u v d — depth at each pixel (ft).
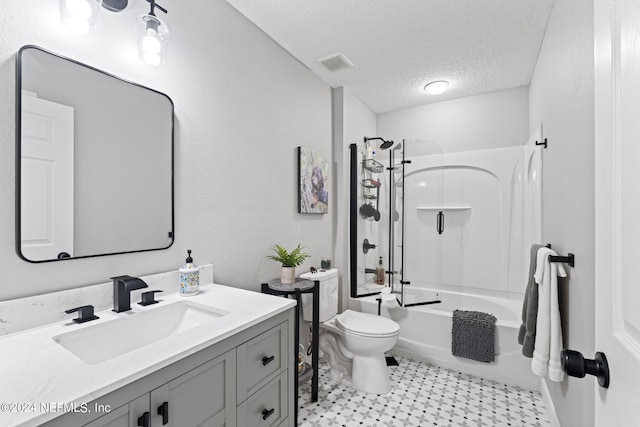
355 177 9.62
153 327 3.89
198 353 2.96
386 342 6.63
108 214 3.88
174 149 4.71
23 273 3.19
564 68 4.90
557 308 4.70
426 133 11.03
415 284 9.83
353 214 9.62
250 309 3.97
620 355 1.61
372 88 9.62
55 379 2.27
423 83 9.25
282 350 4.24
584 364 1.90
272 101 6.84
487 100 10.06
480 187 9.82
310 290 6.00
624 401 1.55
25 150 3.18
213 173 5.38
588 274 3.67
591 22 3.60
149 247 4.34
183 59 4.86
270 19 6.19
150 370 2.50
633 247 1.49
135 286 3.73
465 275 10.00
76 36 3.62
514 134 9.64
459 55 7.60
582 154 3.92
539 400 6.49
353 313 7.93
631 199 1.51
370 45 7.13
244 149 6.06
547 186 6.34
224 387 3.28
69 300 3.45
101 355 3.33
